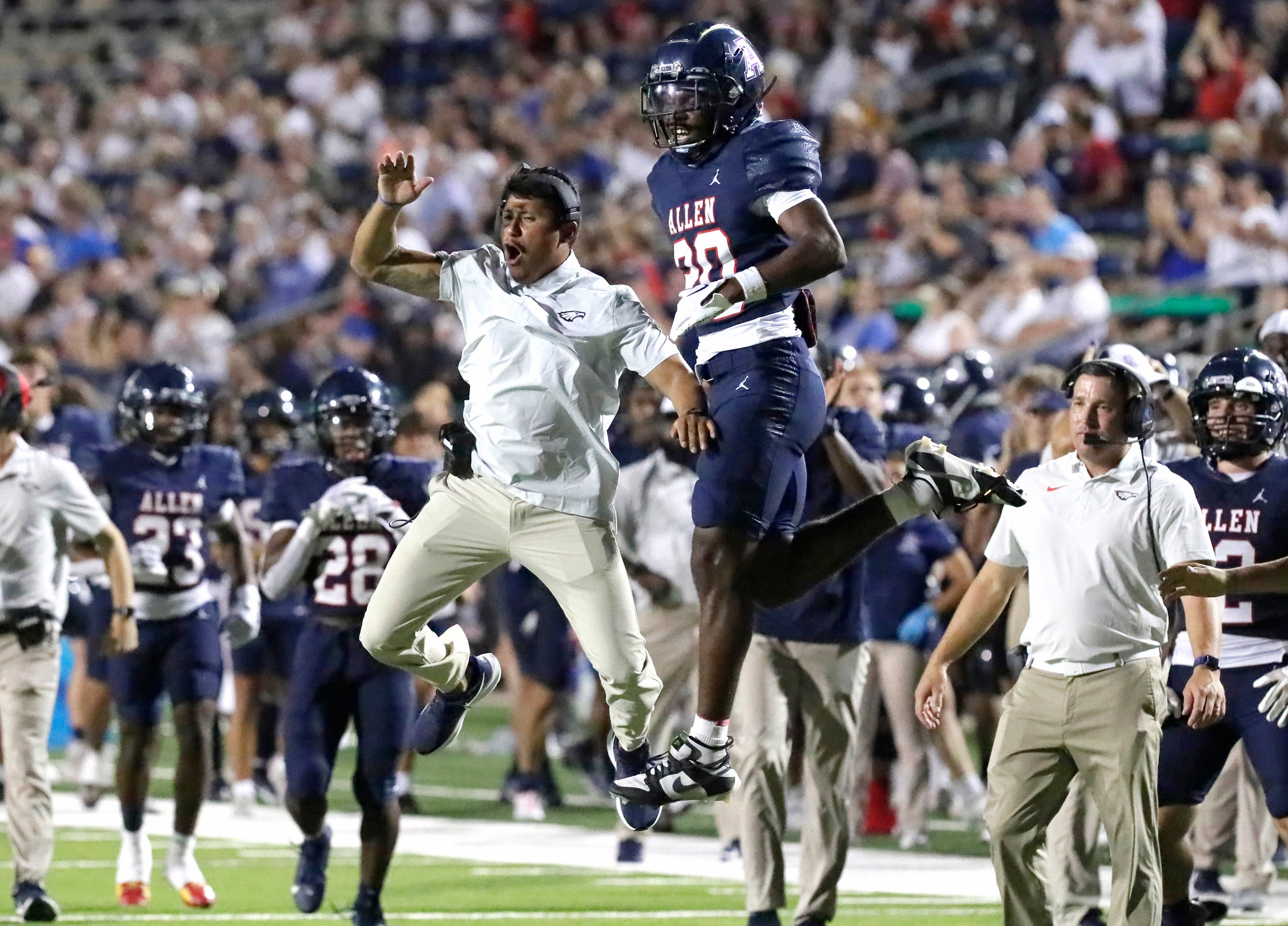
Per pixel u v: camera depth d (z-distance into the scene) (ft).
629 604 67.10
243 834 122.31
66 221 242.99
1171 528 71.82
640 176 214.90
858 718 89.61
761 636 88.63
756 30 236.22
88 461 104.17
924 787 118.93
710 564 65.26
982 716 123.85
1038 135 191.52
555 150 224.74
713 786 65.57
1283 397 80.53
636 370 66.23
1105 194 192.54
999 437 123.54
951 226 179.73
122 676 98.07
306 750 88.58
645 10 249.14
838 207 198.18
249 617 101.96
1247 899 96.68
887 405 118.73
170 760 162.09
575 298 66.39
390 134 240.32
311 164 246.27
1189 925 81.66
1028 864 73.67
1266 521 80.23
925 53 217.97
